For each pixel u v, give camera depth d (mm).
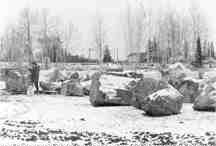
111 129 14180
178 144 11016
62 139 11523
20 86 30016
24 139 11195
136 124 15344
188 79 24016
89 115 17828
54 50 75938
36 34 72625
